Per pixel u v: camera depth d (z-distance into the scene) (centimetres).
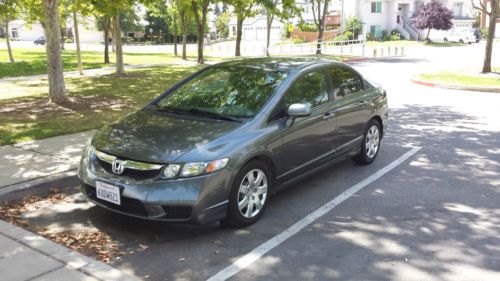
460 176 643
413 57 3094
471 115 1068
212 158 436
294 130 524
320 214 516
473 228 479
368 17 5869
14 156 680
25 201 546
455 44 5084
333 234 466
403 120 1019
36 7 1809
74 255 401
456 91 1462
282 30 5975
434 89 1510
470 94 1392
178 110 541
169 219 427
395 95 1389
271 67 581
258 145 474
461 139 848
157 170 432
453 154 751
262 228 480
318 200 556
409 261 413
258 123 491
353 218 505
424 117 1048
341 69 649
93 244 444
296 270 398
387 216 510
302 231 473
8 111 1041
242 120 495
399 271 396
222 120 500
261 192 493
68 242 446
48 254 402
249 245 443
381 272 394
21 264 385
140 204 429
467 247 439
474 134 884
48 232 468
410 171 666
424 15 5403
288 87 538
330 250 433
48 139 783
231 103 527
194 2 2523
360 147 671
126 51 4578
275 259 417
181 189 424
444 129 928
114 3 1334
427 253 427
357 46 4103
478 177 639
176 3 3038
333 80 619
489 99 1293
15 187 550
